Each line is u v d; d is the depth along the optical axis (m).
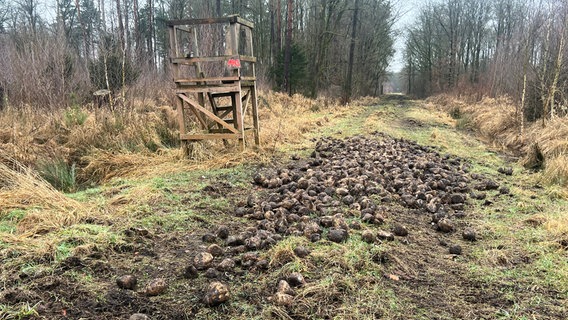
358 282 2.71
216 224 3.74
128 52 10.38
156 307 2.37
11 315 2.14
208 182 5.14
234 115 7.23
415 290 2.68
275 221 3.65
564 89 9.63
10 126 6.79
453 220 4.10
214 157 6.43
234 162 6.19
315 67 25.92
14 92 8.56
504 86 16.55
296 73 22.03
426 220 4.09
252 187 5.07
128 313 2.29
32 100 8.47
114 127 7.02
